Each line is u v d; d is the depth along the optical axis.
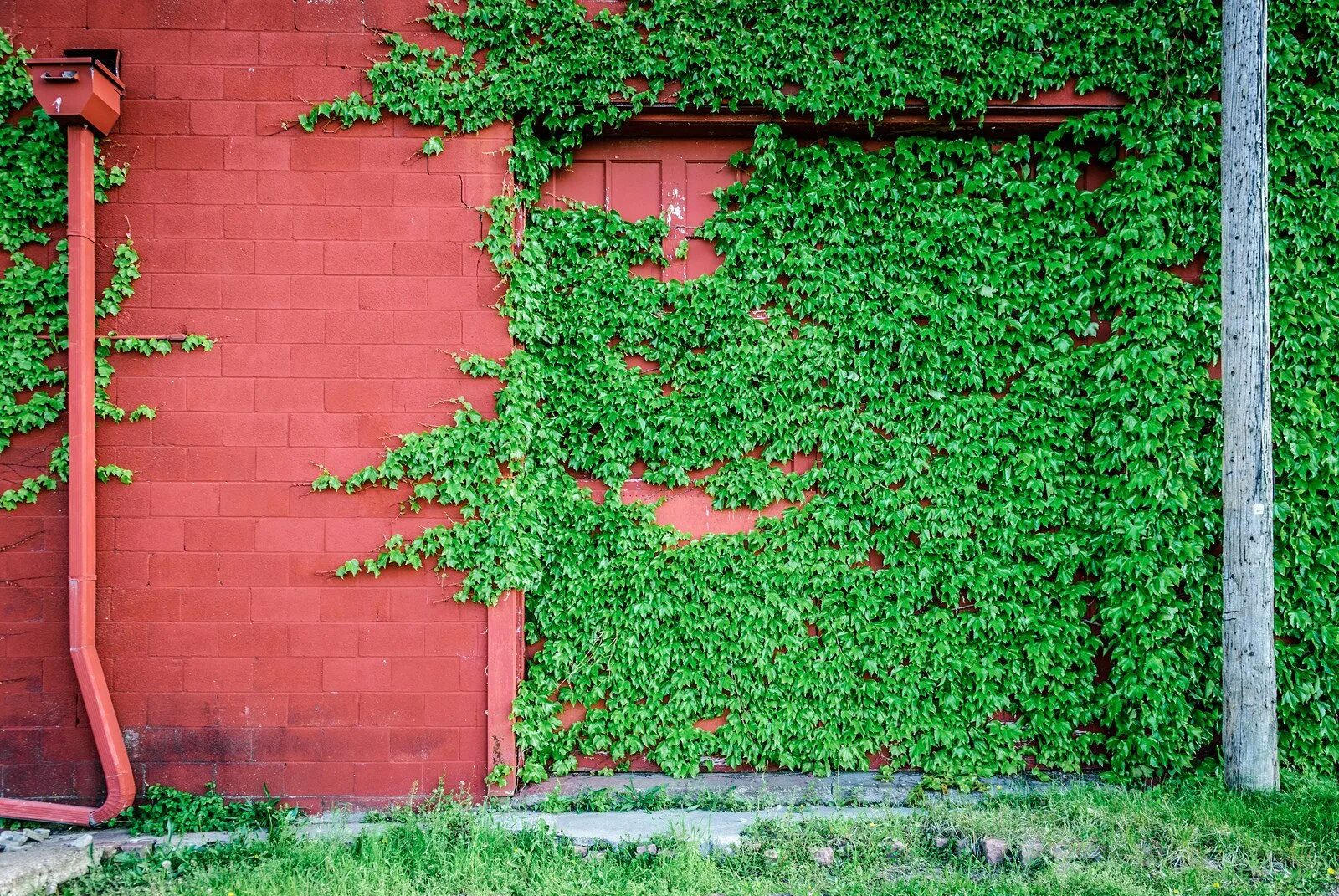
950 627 5.09
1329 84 5.02
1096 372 5.05
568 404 5.19
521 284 4.95
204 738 4.80
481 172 4.95
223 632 4.83
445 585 4.90
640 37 4.95
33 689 4.75
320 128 4.90
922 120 5.06
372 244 4.91
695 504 5.23
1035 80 4.93
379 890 3.81
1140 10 4.95
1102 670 5.14
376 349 4.91
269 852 4.23
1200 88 4.94
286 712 4.83
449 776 4.86
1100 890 3.71
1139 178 4.95
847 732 5.12
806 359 5.18
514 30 4.90
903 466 5.16
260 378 4.87
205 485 4.84
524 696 4.94
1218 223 4.98
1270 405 4.86
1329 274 5.04
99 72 4.57
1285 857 3.96
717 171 5.27
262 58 4.88
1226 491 4.68
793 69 4.93
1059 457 5.10
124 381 4.83
